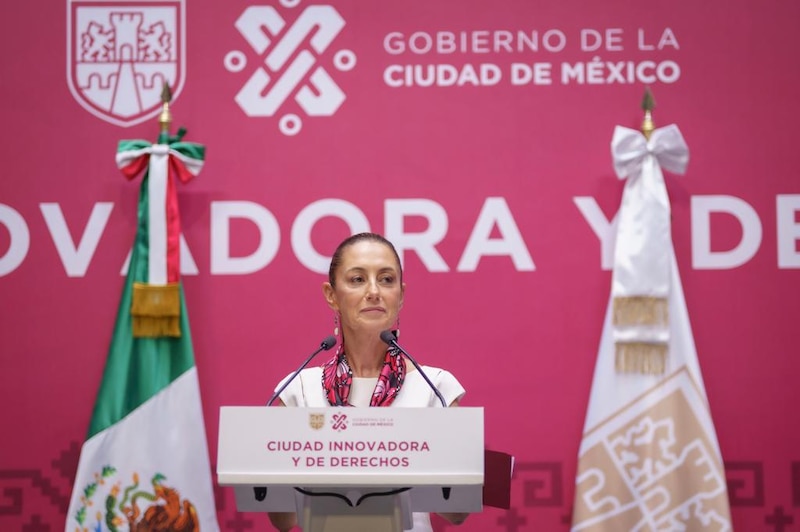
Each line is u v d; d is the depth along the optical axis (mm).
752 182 6348
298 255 6320
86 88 6355
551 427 6234
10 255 6273
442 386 4289
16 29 6367
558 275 6309
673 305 6074
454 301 6297
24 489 6184
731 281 6309
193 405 5988
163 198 6012
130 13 6398
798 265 6312
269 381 6250
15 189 6301
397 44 6422
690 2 6445
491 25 6438
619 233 6129
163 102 6168
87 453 5875
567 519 6199
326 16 6422
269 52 6398
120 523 5836
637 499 5926
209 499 5938
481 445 3314
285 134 6375
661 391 5992
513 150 6375
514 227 6328
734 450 6227
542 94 6402
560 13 6441
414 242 6328
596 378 6070
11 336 6234
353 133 6379
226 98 6375
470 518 6223
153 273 5965
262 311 6289
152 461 5910
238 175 6344
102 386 5973
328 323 6289
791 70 6398
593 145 6375
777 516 6199
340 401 4176
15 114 6336
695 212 6344
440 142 6375
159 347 6043
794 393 6250
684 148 6074
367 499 3443
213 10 6402
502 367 6266
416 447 3324
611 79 6406
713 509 5848
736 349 6273
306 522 3443
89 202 6305
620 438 5984
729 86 6398
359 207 6344
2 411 6211
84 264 6277
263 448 3334
